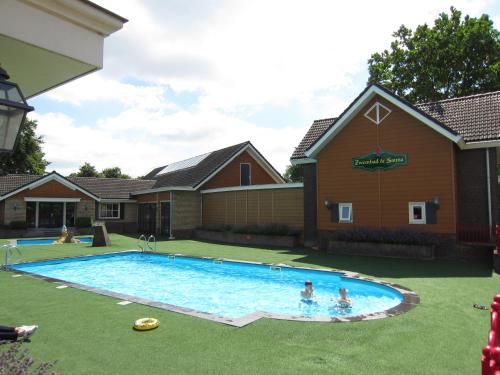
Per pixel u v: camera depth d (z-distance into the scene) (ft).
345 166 56.54
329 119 68.28
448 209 47.57
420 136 50.11
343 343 17.92
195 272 48.62
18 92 10.29
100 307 24.59
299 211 66.23
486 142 47.09
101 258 57.26
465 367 15.29
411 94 104.73
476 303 25.52
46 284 32.32
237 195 77.66
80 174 217.97
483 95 54.29
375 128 53.98
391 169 52.34
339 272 37.91
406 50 107.14
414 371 14.87
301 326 20.40
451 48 96.84
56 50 10.64
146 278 45.09
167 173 125.08
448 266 41.06
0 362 9.59
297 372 14.74
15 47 10.43
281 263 45.24
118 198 107.65
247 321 21.21
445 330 19.89
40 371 10.61
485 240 46.62
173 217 84.07
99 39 11.80
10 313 23.41
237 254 54.75
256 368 15.12
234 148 98.07
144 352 16.90
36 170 141.28
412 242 47.34
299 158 63.21
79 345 17.85
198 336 18.92
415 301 25.95
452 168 47.55
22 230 90.43
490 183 48.06
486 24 94.43
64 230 79.51
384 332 19.51
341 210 56.80
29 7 10.11
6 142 10.28
